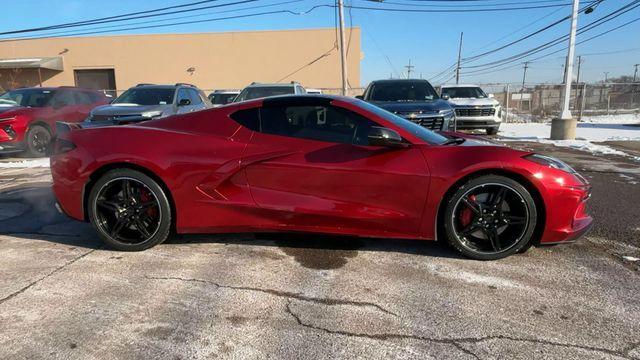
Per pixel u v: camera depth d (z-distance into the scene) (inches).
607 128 669.3
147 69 1278.3
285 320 107.9
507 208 140.7
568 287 124.5
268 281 128.7
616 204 209.0
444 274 133.1
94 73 1299.2
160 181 147.8
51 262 142.9
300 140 145.5
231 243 158.9
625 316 109.3
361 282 128.0
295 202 143.9
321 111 148.2
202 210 147.8
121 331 103.3
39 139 398.3
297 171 143.0
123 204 150.1
